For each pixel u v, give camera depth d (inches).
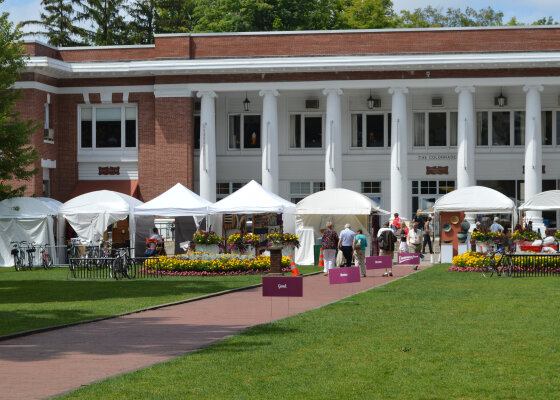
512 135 2242.9
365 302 903.7
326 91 2150.6
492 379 490.3
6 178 1374.3
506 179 2246.6
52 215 1708.9
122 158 2234.3
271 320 773.3
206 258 1419.8
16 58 1411.2
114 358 576.4
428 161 2251.5
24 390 475.8
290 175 2290.8
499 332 663.1
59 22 3164.4
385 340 631.8
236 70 2144.4
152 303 930.1
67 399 445.4
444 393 457.7
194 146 2274.9
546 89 2224.4
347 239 1336.1
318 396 451.5
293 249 1642.5
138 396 452.1
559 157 2220.7
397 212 2112.5
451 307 842.8
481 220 2028.8
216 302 950.4
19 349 617.9
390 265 1267.2
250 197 1596.9
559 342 612.7
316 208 1638.8
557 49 2084.2
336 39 2149.4
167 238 2106.3
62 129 2235.5
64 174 2236.7
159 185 2180.1
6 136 1357.0
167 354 588.7
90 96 2223.2
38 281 1309.1
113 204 1647.4
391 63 2103.8
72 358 577.6
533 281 1146.0
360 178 2272.4
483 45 2106.3
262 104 2292.1
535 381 484.1
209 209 1599.4
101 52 2218.3
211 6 3041.3
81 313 841.5
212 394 456.4
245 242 1573.6
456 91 2122.3
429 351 583.5
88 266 1393.9
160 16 3257.9
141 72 2177.7
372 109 2266.2
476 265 1368.1
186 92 2174.0
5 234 1702.8
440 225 1681.8
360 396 451.2
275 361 548.1
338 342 623.5
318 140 2290.8
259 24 2965.1
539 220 2085.4
